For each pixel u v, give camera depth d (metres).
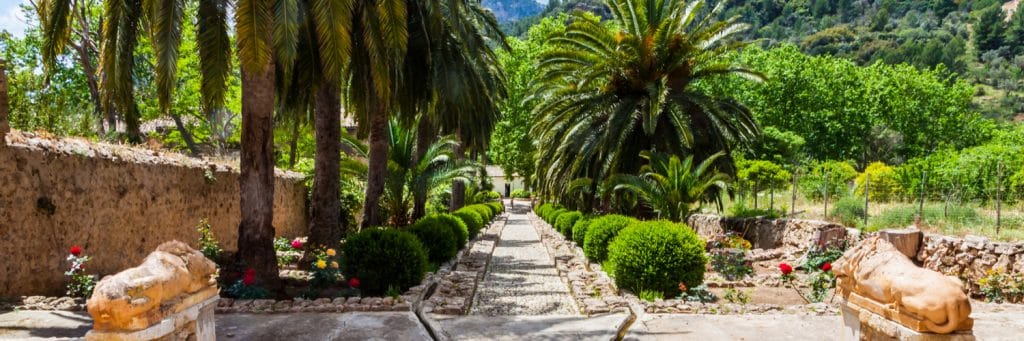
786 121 38.41
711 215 15.78
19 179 6.39
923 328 3.04
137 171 8.43
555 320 5.89
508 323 5.76
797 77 38.22
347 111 14.06
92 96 15.64
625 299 6.91
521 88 35.75
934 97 42.44
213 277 3.83
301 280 8.73
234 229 12.02
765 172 19.80
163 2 6.89
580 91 16.25
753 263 11.18
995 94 79.44
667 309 6.28
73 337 5.04
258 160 7.37
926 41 100.44
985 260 7.62
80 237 7.23
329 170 10.82
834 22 125.00
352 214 15.30
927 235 8.79
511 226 27.84
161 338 3.11
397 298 6.60
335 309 6.12
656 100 14.59
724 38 16.59
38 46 20.20
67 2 7.38
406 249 7.74
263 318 5.77
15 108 10.20
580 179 16.84
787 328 5.48
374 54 8.80
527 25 165.00
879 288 3.41
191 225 10.07
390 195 14.81
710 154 15.84
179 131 25.48
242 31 6.69
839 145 40.12
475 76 15.02
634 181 13.63
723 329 5.45
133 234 8.30
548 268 11.73
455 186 26.56
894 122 41.56
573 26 16.08
